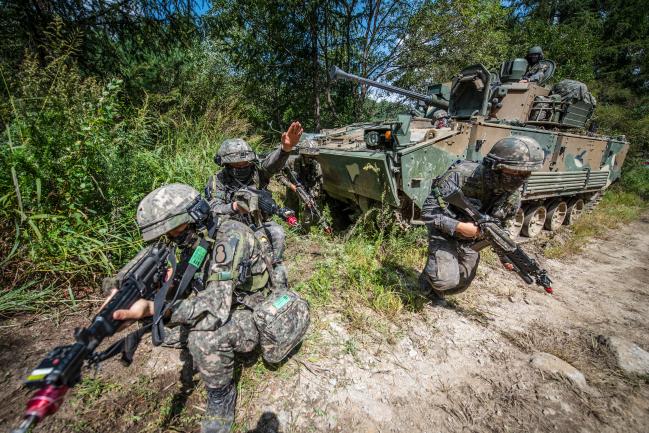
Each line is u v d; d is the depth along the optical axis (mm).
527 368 2670
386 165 3732
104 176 3334
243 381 2271
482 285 4043
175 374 2309
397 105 13000
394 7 10984
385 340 2820
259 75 10750
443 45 11141
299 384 2301
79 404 2035
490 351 2848
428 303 3402
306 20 9977
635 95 17000
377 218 4371
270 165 3127
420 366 2596
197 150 5355
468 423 2150
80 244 3043
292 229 4730
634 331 3389
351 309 3098
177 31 6484
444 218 2721
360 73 11742
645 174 12844
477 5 10625
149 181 3990
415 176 3910
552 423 2191
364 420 2096
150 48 6500
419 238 4262
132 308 1518
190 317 1648
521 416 2229
